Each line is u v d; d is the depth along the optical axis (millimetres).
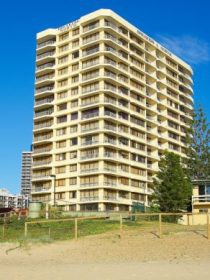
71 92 107938
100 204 95875
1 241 38594
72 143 104812
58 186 104688
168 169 67750
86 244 34000
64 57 111750
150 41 118938
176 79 128125
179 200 65500
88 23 108438
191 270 21781
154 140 116062
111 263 25922
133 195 104438
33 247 34531
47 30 114812
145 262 25641
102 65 103438
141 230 39156
